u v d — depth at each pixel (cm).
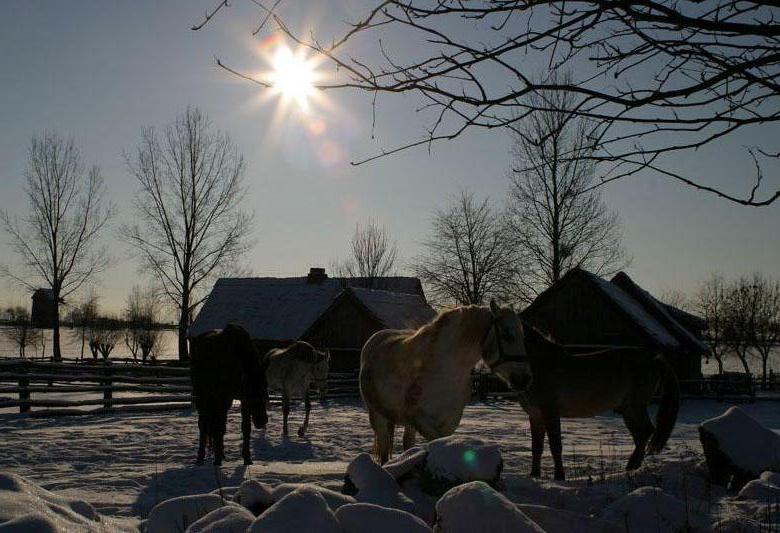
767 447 692
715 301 6075
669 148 295
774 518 532
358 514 377
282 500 368
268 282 4394
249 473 823
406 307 3878
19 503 373
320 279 4303
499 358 664
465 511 380
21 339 6469
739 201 293
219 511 400
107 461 1015
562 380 834
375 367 732
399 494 498
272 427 1592
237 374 957
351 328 3600
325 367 1512
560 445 834
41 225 4419
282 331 3941
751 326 5619
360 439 1402
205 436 971
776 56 258
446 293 4381
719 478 702
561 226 3441
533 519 461
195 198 3919
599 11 266
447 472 516
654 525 486
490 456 527
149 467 935
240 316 4128
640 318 3073
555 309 3209
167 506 456
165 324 6606
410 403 662
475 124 299
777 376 4297
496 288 4250
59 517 371
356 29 282
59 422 1586
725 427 712
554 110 291
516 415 2214
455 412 665
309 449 1241
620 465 949
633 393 867
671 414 841
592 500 582
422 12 278
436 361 656
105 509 625
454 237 4353
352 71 288
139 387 1980
